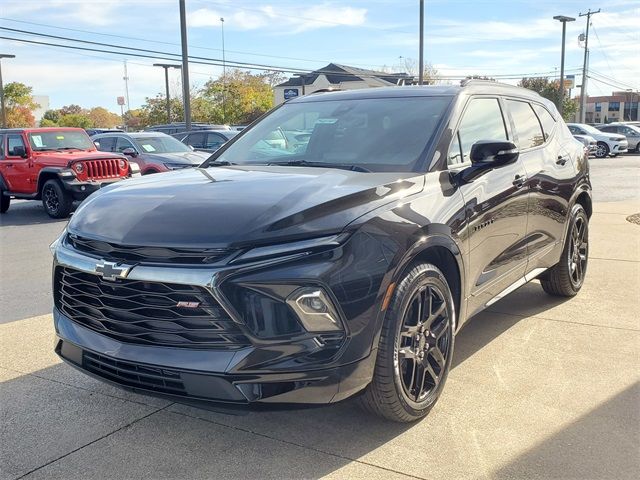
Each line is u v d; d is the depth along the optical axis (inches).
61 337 132.6
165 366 113.9
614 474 117.1
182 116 2215.8
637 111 3870.6
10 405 150.1
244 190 129.7
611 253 305.7
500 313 215.2
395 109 170.7
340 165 155.9
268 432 135.3
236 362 110.1
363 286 117.6
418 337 133.3
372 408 129.9
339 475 118.5
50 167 524.1
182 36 964.6
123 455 127.2
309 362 112.6
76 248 130.0
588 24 2187.5
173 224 118.5
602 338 188.5
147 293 115.6
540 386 155.3
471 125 169.3
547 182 198.4
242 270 110.0
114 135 642.8
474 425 136.3
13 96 2689.5
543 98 228.4
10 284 277.9
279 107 199.6
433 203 139.0
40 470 121.9
